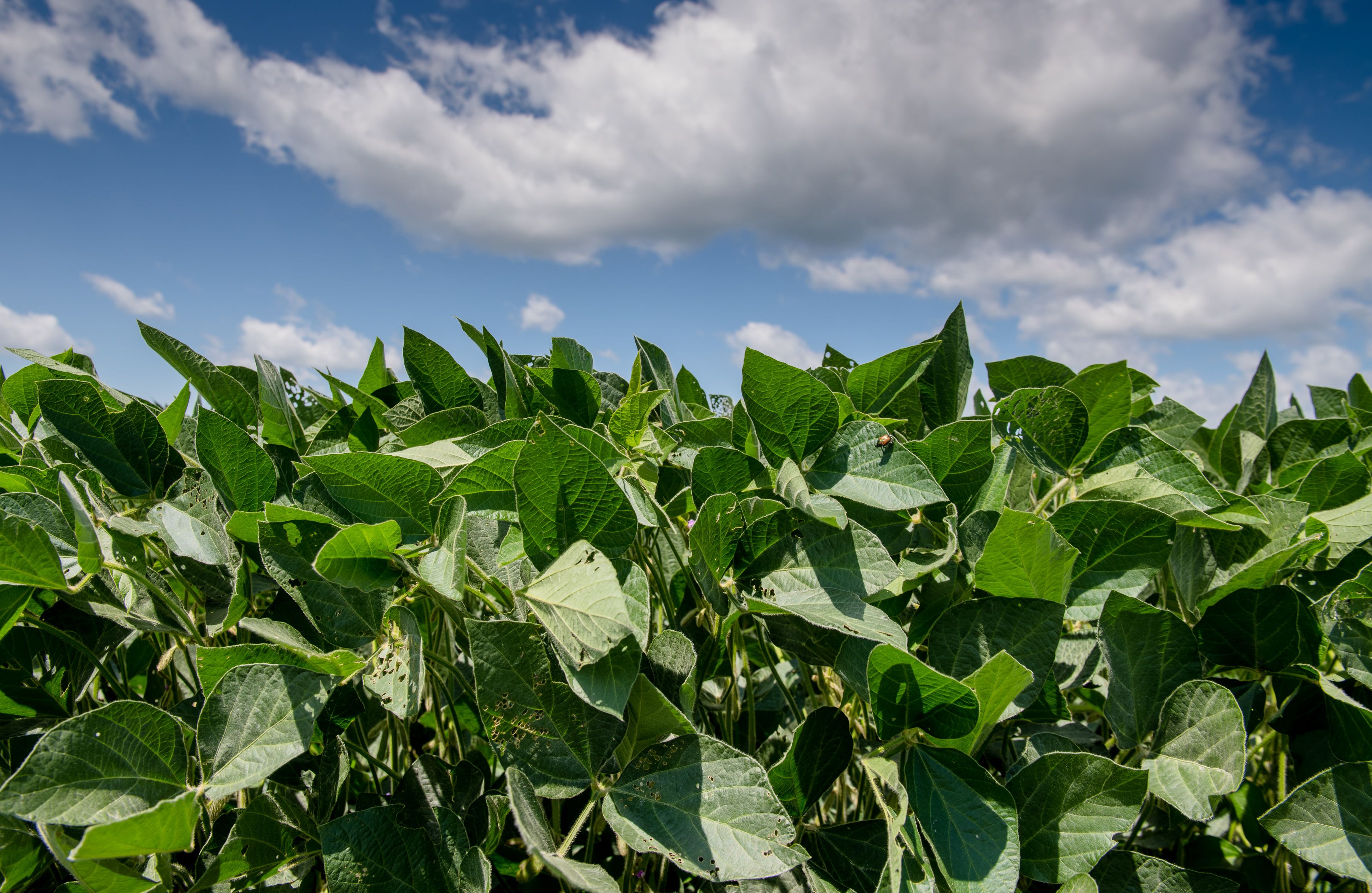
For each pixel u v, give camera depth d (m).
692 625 1.55
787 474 1.33
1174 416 2.20
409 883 1.11
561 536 1.17
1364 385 2.91
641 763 1.15
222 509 1.54
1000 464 1.60
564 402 1.88
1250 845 1.71
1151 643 1.40
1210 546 1.71
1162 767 1.32
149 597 1.49
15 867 1.24
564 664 1.05
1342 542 1.62
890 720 1.23
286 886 1.23
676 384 1.96
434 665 1.55
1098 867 1.34
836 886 1.26
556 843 1.23
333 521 1.22
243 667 1.11
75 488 1.41
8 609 1.18
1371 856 1.16
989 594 1.37
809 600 1.28
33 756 0.95
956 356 1.97
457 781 1.36
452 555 1.16
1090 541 1.44
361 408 2.05
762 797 1.05
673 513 1.48
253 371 2.05
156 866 1.23
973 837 1.13
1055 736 1.44
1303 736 1.53
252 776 1.05
